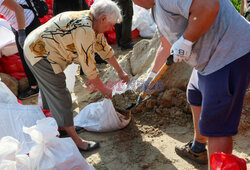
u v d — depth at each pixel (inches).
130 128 120.9
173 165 98.2
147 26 227.5
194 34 66.1
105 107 116.1
